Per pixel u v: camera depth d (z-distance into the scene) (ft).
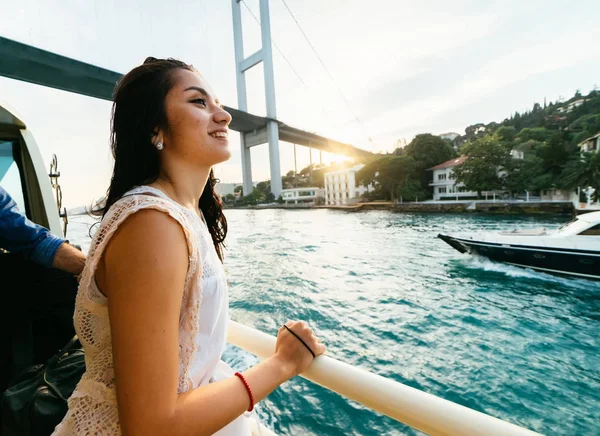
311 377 1.94
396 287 46.16
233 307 42.78
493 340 30.40
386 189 172.04
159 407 1.24
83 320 1.59
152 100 1.79
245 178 246.27
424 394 1.67
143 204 1.36
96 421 1.53
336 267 59.62
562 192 112.78
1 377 3.45
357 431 19.29
